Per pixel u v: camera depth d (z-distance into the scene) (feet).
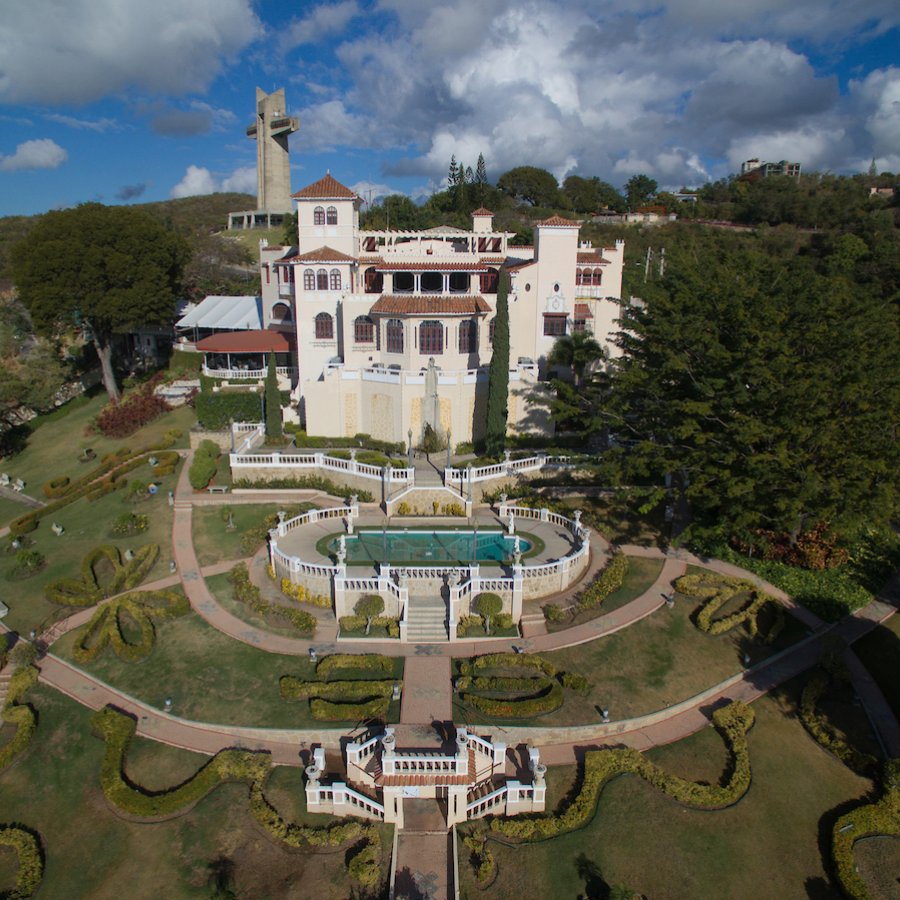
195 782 90.99
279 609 124.16
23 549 156.87
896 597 130.93
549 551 135.64
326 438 186.80
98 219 233.14
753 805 89.25
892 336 124.47
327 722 100.63
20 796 93.50
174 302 257.55
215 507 163.43
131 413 221.66
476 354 195.93
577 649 114.32
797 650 116.06
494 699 103.35
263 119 454.81
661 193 517.96
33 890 80.28
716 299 134.72
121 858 83.61
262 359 236.84
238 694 106.63
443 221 377.50
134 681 111.14
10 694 110.52
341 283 204.44
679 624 120.16
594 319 220.02
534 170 501.15
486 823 88.63
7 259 443.32
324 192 203.62
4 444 231.50
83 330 266.16
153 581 137.39
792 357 116.16
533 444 180.45
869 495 114.62
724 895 79.36
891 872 80.48
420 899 79.15
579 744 99.04
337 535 144.36
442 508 154.71
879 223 392.06
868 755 94.63
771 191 484.74
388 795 87.45
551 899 79.20
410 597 125.39
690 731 100.94
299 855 83.61
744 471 123.03
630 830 86.07
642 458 130.93
